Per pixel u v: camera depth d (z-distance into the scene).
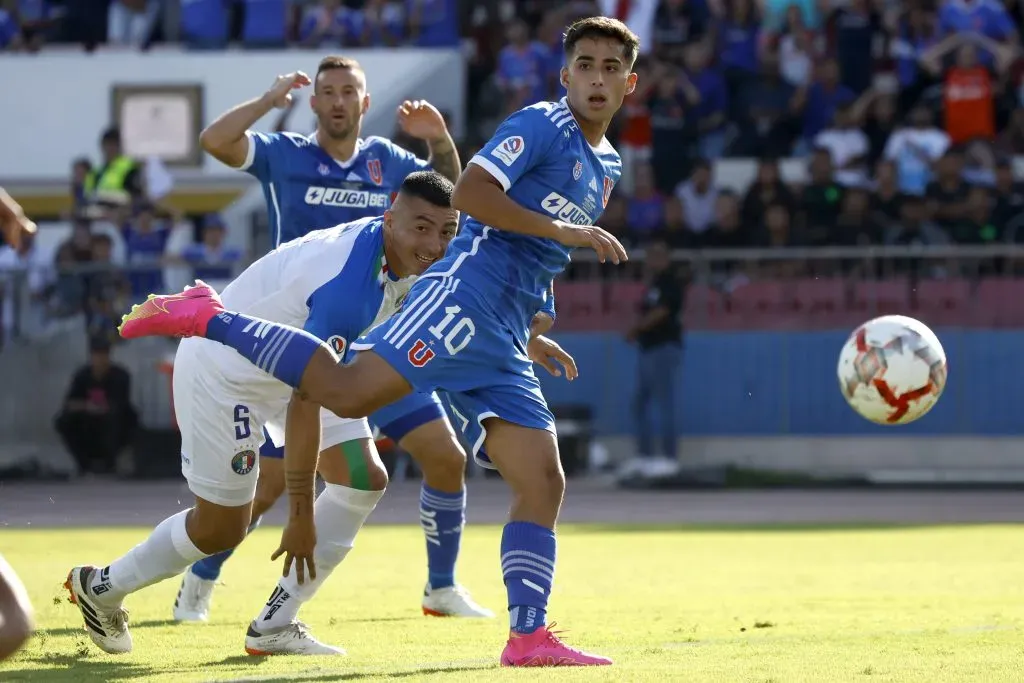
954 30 74.62
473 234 18.47
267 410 20.11
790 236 66.06
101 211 68.31
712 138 72.25
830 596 27.58
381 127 73.12
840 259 65.38
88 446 64.50
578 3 76.31
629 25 75.50
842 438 65.06
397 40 76.81
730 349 65.56
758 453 65.38
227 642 21.61
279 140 27.30
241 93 73.56
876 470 64.81
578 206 18.70
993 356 64.38
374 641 21.44
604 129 18.91
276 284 19.80
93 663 19.17
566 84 18.84
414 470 64.25
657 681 15.81
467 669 17.53
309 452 18.25
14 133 74.31
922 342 24.72
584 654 17.67
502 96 74.25
